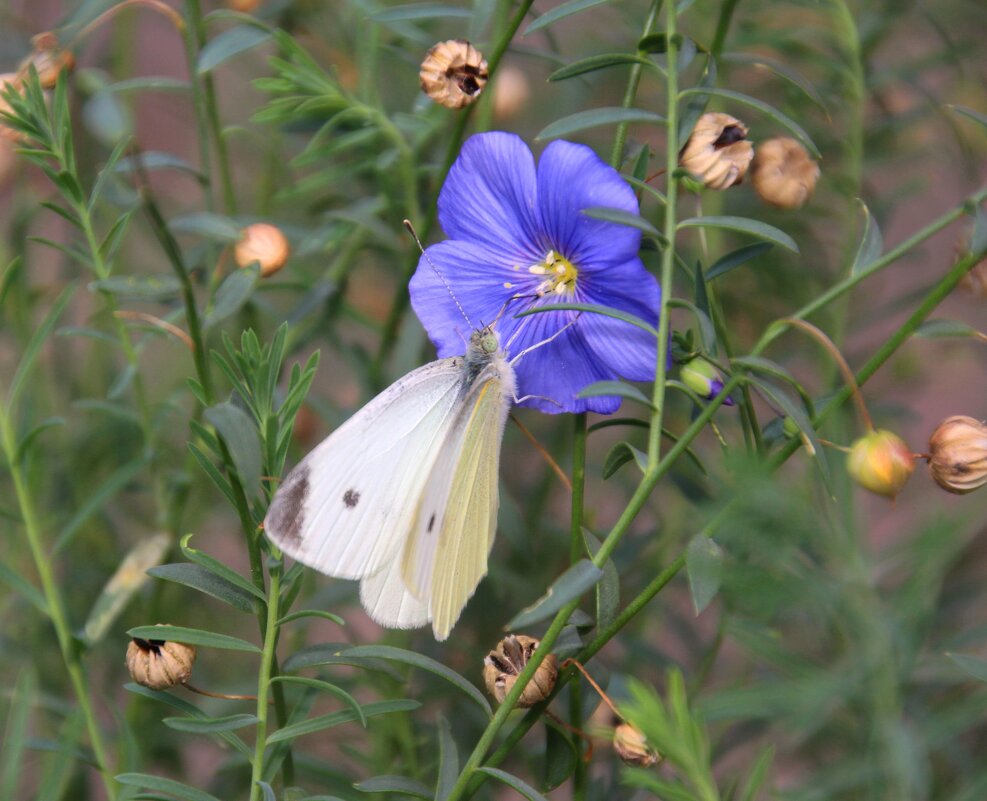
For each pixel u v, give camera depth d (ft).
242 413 1.39
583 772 1.47
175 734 1.62
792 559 1.38
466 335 1.52
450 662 1.63
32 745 1.51
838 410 1.48
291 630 1.61
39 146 1.52
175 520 1.59
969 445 1.45
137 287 1.47
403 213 1.63
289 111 1.59
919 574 1.39
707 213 1.63
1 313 1.63
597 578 1.40
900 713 1.40
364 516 1.48
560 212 1.49
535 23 1.47
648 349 1.48
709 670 1.55
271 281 1.63
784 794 1.40
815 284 1.63
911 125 1.63
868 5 1.62
